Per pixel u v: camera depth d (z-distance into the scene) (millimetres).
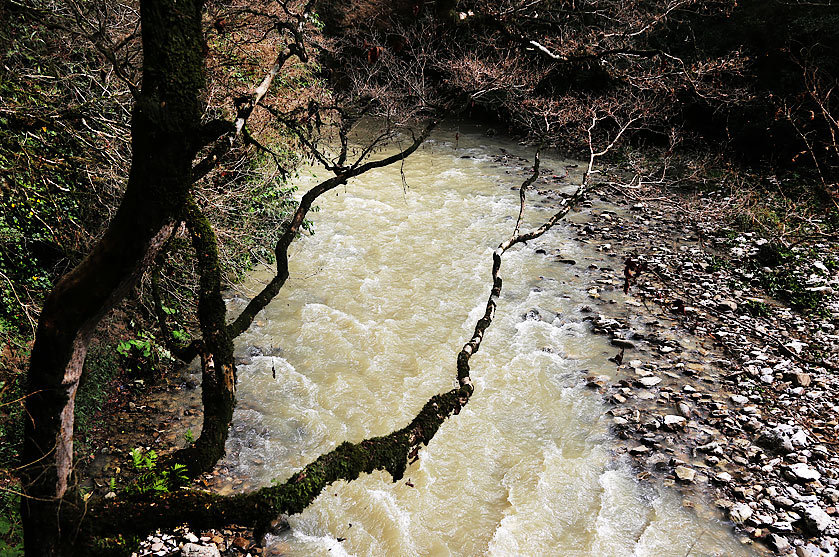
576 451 7086
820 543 5809
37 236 6641
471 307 9750
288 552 5824
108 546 2396
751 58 14578
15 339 6219
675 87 6883
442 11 3799
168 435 7062
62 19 5344
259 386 7980
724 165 14836
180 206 2430
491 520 6230
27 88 5473
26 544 2545
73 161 6102
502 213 13008
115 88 5887
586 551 5883
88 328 2531
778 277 10648
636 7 7867
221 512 2242
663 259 11352
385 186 14211
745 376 8219
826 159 13711
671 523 6141
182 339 8023
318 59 9844
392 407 7660
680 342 8992
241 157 7289
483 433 7340
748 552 5816
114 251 2395
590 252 11609
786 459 6852
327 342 8852
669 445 7117
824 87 13602
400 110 12531
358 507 6340
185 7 2221
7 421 5730
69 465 2631
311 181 13562
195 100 2279
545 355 8688
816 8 14391
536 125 15766
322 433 7234
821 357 8570
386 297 9953
